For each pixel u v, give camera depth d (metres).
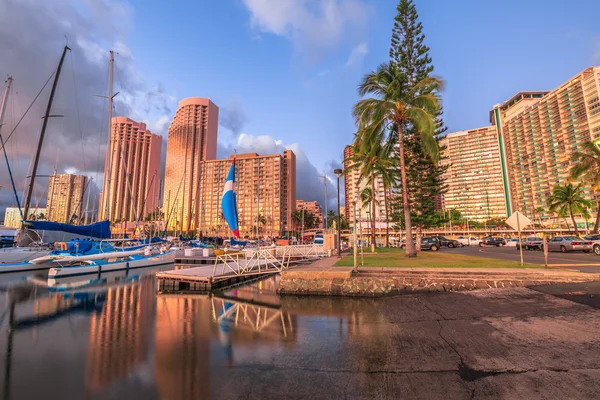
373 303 10.78
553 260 17.39
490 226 114.75
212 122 151.25
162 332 7.65
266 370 5.14
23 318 9.35
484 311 8.41
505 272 11.85
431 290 11.83
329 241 26.41
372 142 21.22
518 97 131.25
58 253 22.28
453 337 6.51
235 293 13.98
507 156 130.75
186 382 4.74
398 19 30.42
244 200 145.62
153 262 27.03
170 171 144.12
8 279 18.59
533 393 4.04
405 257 19.42
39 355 6.11
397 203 34.06
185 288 15.38
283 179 154.12
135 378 4.94
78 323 8.69
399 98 20.20
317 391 4.32
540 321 7.12
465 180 137.12
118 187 66.62
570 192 57.22
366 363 5.31
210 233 131.50
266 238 122.50
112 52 31.39
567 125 105.25
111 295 13.56
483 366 4.95
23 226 23.77
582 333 6.16
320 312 9.66
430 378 4.62
